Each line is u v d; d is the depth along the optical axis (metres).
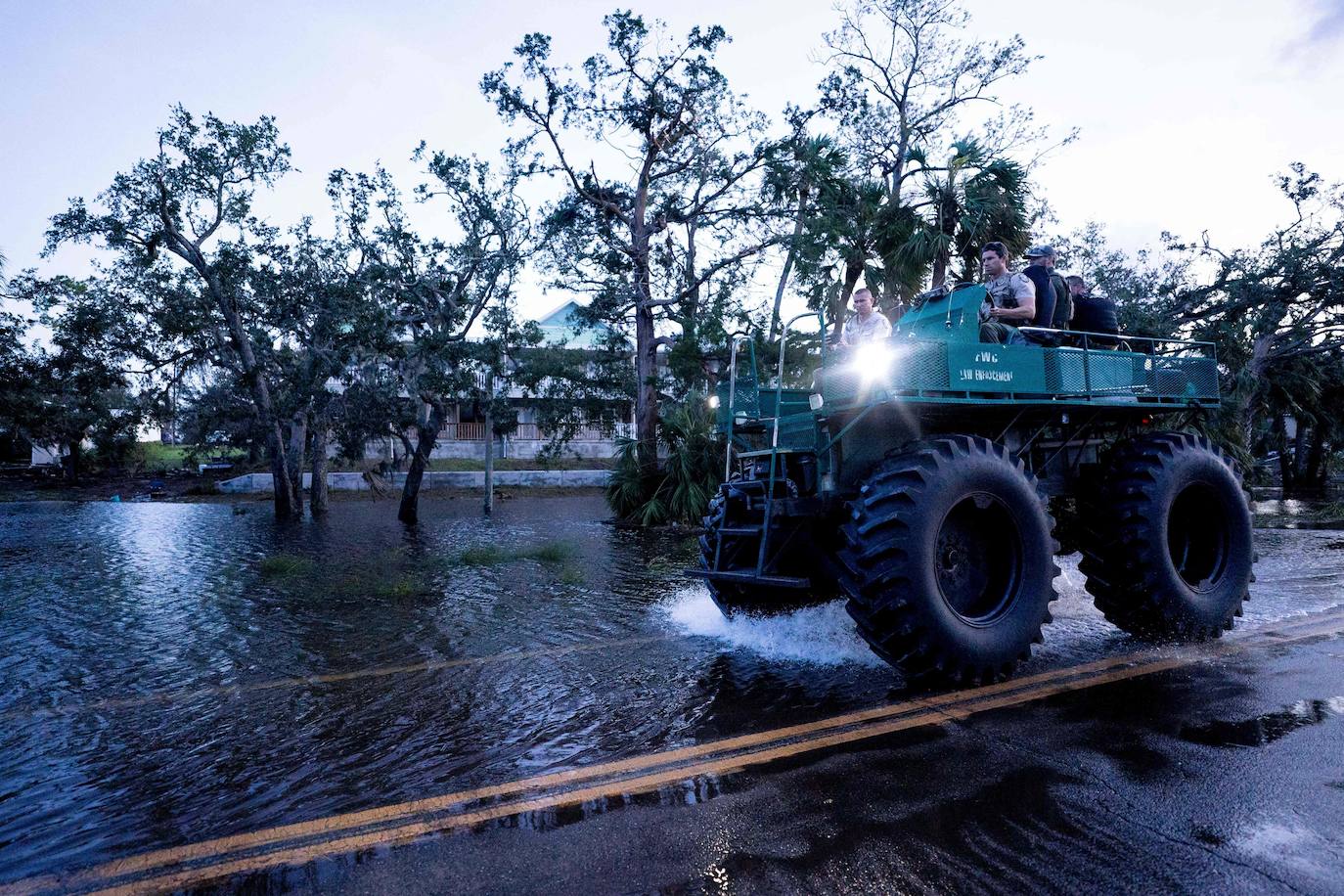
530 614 6.72
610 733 3.63
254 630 6.35
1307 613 5.90
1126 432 5.92
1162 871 2.31
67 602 8.02
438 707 4.14
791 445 5.39
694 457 17.45
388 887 2.31
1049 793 2.85
